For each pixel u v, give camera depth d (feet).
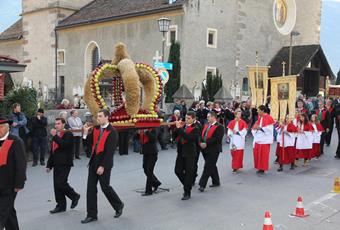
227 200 32.01
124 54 31.76
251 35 99.04
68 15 115.03
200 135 34.63
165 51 87.51
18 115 44.14
